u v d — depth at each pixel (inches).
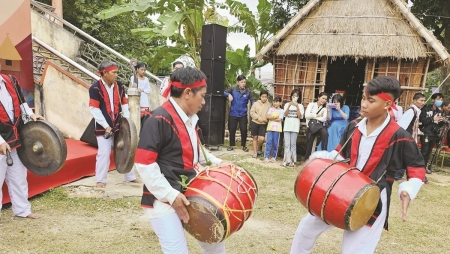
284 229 166.6
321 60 345.7
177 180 84.7
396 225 182.5
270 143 317.1
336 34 341.1
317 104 308.2
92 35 526.0
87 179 217.8
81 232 148.6
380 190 91.6
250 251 141.4
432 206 220.7
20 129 150.1
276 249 144.2
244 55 471.8
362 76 477.7
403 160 92.6
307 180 92.0
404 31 331.0
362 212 85.5
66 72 279.0
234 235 155.8
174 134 83.8
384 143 91.9
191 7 414.6
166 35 369.7
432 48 321.4
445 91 474.0
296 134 306.5
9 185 155.0
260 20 467.2
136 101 244.7
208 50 341.1
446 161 389.7
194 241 147.3
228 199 80.9
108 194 194.1
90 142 249.4
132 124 180.1
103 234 147.8
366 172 94.4
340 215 85.0
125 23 563.5
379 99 88.8
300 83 355.6
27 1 229.1
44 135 144.9
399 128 92.4
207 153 100.7
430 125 310.0
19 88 150.8
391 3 346.3
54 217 162.6
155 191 80.9
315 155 107.9
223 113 359.3
